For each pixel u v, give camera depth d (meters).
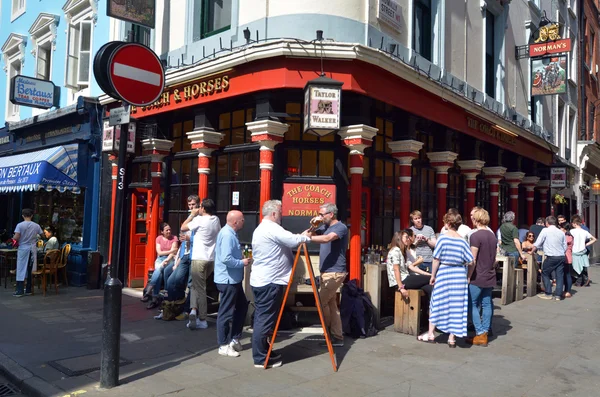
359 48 7.29
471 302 6.61
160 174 10.04
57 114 11.74
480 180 13.22
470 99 10.59
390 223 9.45
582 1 20.25
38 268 10.91
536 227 12.14
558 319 8.21
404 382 5.01
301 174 8.10
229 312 5.80
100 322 7.48
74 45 12.16
